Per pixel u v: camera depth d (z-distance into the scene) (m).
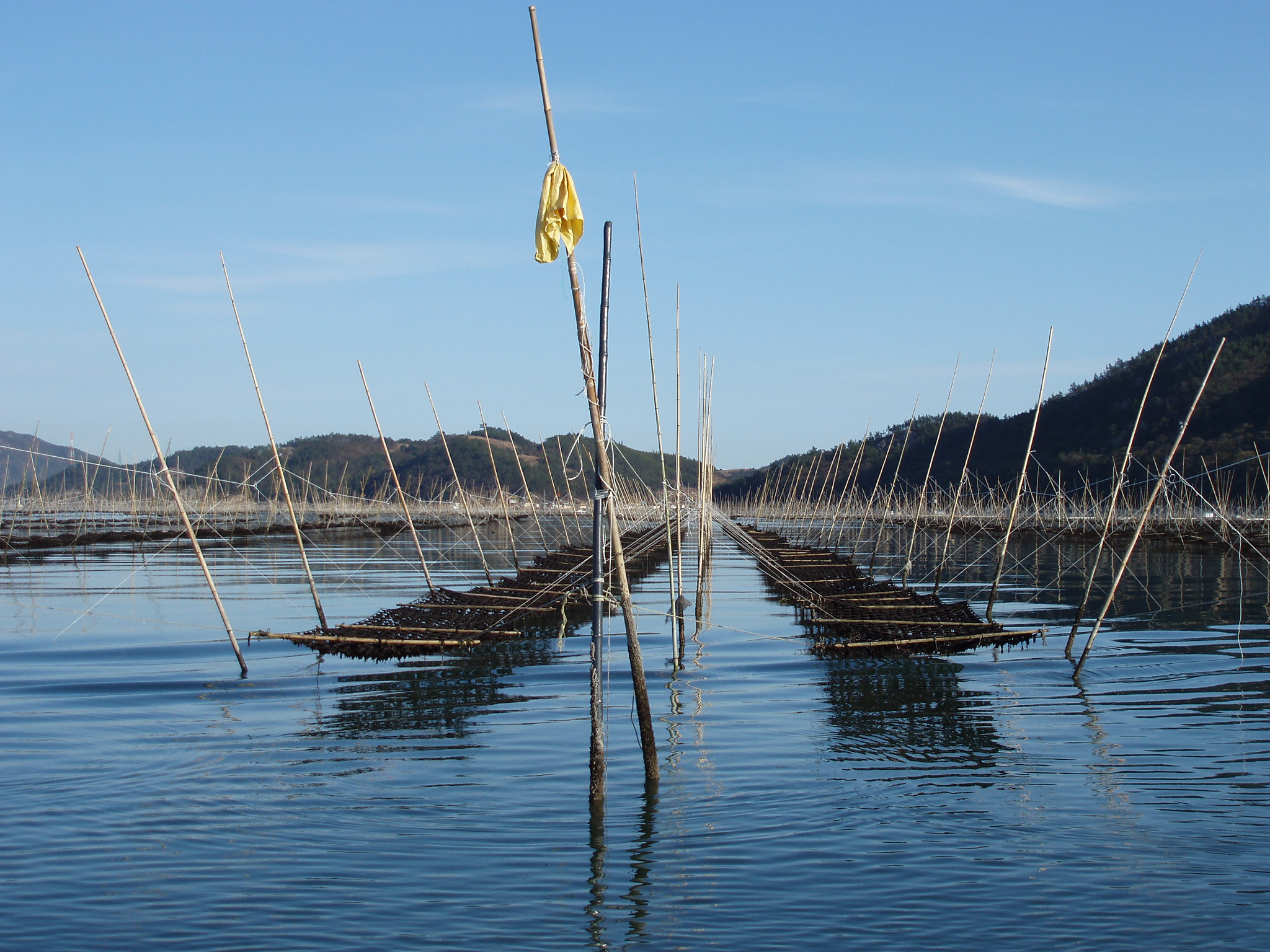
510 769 10.65
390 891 7.64
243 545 51.69
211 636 19.69
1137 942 6.80
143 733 12.03
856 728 12.41
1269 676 15.54
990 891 7.60
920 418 126.88
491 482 139.62
